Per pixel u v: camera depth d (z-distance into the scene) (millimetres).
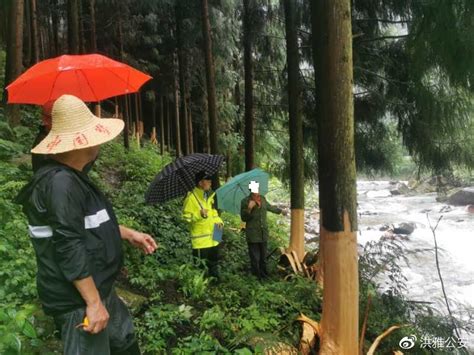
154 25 12695
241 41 11070
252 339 3988
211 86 8211
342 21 3668
